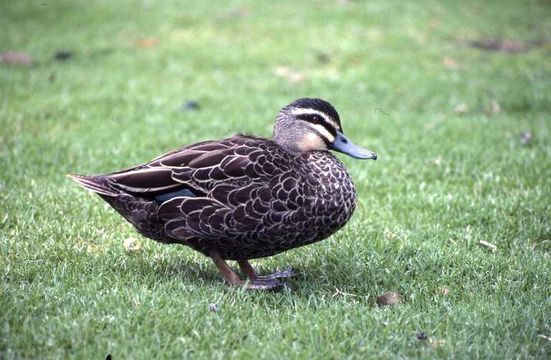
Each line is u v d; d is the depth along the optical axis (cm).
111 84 1678
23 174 1046
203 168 673
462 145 1229
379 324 630
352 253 804
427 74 1819
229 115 1466
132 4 2438
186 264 773
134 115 1438
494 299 696
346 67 1877
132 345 576
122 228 871
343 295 705
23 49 1955
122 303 636
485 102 1596
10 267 722
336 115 760
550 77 1808
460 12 2508
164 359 564
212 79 1748
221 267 710
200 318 620
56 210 898
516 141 1271
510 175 1070
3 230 839
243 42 2055
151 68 1830
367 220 903
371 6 2452
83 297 646
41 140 1224
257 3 2430
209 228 671
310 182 688
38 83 1661
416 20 2341
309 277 757
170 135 1296
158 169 675
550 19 2491
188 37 2095
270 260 810
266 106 1546
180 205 668
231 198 666
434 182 1059
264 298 690
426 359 575
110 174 691
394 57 1962
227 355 575
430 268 773
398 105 1596
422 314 656
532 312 658
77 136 1275
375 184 1038
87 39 2078
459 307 670
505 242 861
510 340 604
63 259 763
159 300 645
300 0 2486
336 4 2453
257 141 712
